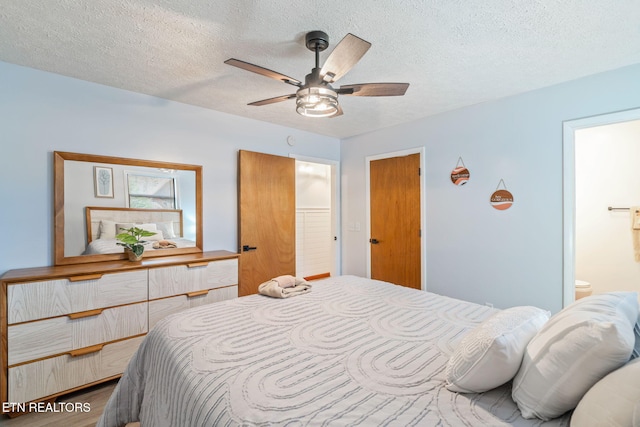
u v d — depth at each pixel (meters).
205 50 1.96
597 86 2.30
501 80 2.41
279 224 3.67
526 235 2.66
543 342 0.94
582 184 3.60
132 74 2.32
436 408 0.93
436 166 3.28
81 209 2.41
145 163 2.72
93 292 2.14
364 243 4.09
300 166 5.18
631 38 1.81
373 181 3.95
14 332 1.86
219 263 2.82
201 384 1.07
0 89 2.11
